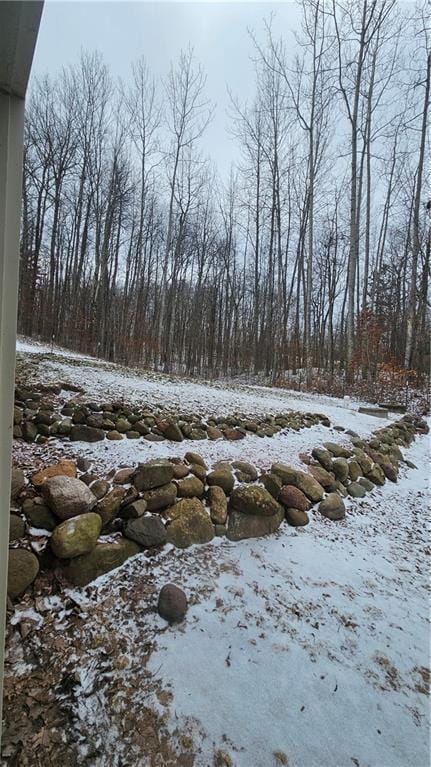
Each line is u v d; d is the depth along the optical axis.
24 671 1.28
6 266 0.96
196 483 2.37
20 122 0.97
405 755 1.16
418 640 1.62
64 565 1.65
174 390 4.79
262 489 2.44
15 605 1.48
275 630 1.58
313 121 9.81
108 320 13.67
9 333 0.98
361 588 1.94
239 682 1.35
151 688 1.29
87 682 1.28
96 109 13.61
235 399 4.99
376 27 8.99
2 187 0.94
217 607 1.66
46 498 1.85
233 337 17.92
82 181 13.67
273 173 12.35
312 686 1.36
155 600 1.65
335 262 16.52
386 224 13.95
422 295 11.45
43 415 2.84
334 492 2.96
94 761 1.08
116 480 2.20
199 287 17.03
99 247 13.75
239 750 1.14
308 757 1.14
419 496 3.42
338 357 17.86
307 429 4.31
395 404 7.75
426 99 9.70
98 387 4.13
